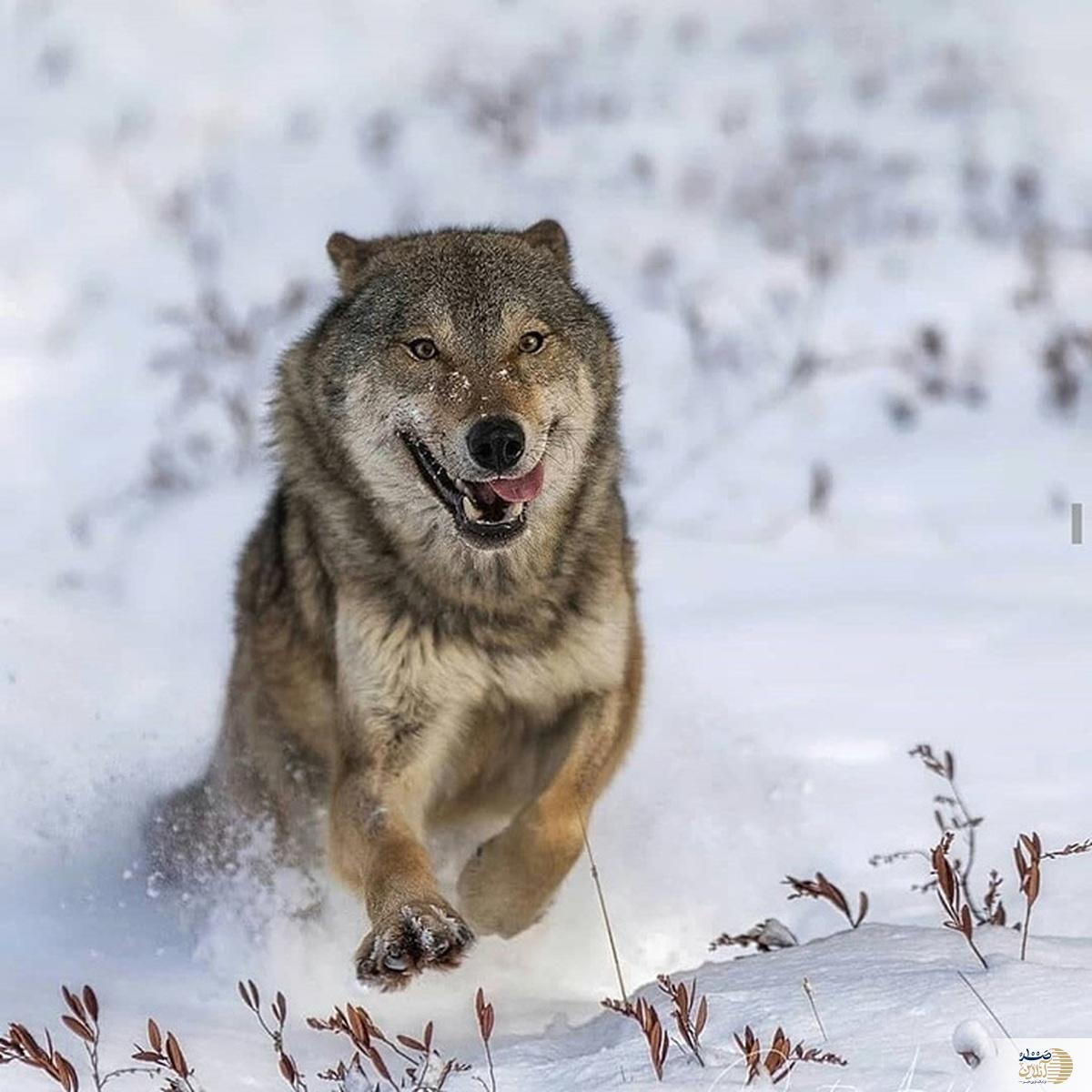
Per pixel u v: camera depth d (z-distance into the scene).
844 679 12.47
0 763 10.41
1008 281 24.97
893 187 29.08
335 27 38.62
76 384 21.36
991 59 36.28
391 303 9.12
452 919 7.68
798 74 35.53
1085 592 14.71
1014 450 19.39
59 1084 6.25
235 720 10.02
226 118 33.09
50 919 8.91
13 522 17.09
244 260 25.83
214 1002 7.82
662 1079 5.99
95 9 38.75
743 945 7.85
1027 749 11.00
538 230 9.88
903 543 16.48
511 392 8.77
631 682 9.58
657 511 17.53
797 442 19.77
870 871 9.33
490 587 8.98
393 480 8.97
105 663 12.11
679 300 23.97
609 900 9.22
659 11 39.91
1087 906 8.52
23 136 31.92
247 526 16.67
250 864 9.75
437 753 9.22
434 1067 6.62
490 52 37.06
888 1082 5.72
